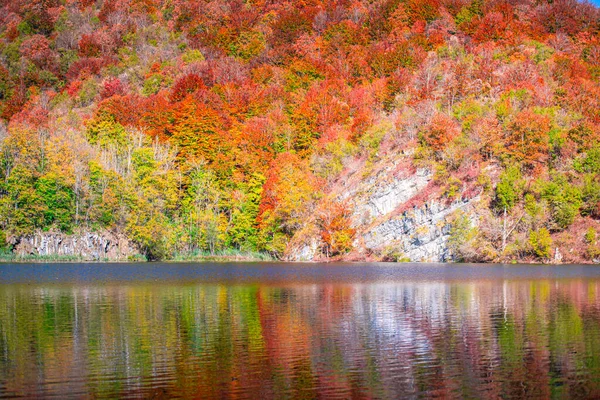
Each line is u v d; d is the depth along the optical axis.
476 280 70.06
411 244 111.50
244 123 161.62
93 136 156.38
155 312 45.12
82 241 114.56
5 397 25.98
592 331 37.59
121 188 118.69
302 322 40.84
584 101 133.25
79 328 38.88
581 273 80.06
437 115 121.69
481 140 115.56
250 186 136.00
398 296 54.12
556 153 115.19
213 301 51.12
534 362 30.77
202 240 127.56
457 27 185.25
